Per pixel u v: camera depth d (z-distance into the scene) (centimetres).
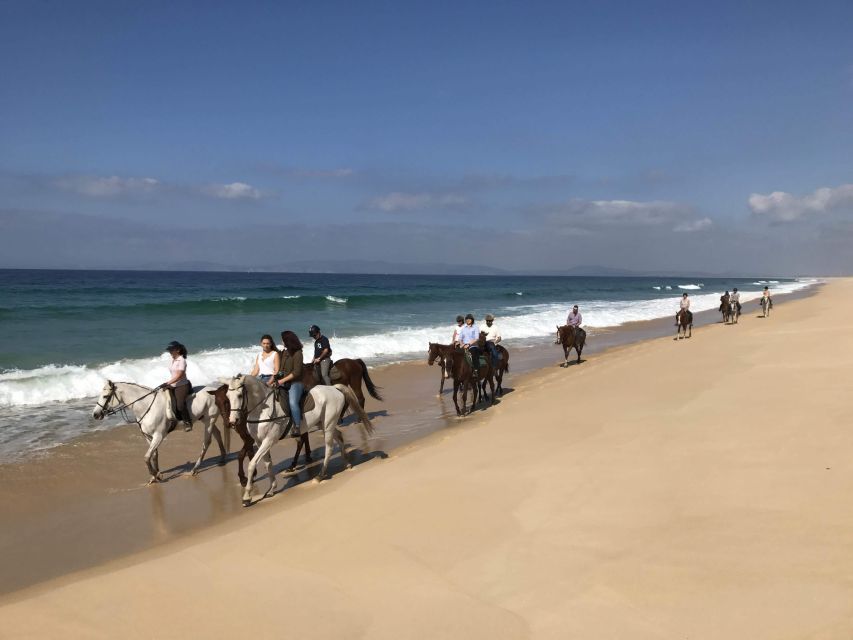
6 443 1206
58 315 3052
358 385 1364
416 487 834
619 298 7494
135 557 705
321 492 915
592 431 1073
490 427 1189
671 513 674
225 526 797
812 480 723
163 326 2867
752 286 13262
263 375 982
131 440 1249
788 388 1260
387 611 521
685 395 1305
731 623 457
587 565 572
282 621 516
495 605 517
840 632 429
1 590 646
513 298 6775
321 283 11769
